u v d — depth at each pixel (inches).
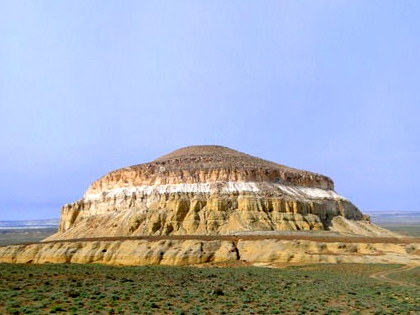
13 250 3863.2
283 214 4534.9
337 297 1658.5
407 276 2440.9
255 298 1577.3
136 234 4382.4
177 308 1332.4
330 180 5861.2
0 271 1979.6
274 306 1429.6
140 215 4566.9
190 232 4325.8
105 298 1430.9
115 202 5014.8
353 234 4490.7
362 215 5689.0
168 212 4549.7
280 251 3373.5
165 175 5113.2
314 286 1958.7
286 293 1728.6
